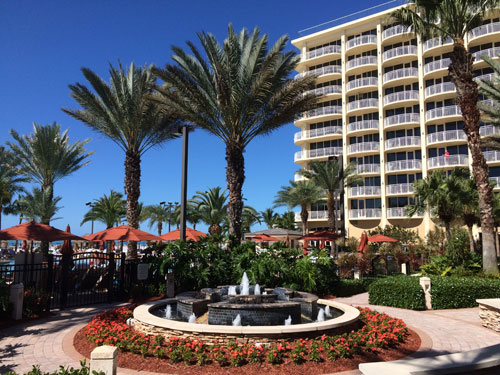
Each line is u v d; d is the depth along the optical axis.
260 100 16.97
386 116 41.78
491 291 12.96
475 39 36.06
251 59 17.02
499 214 21.53
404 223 39.38
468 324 10.36
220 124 18.11
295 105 17.50
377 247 27.80
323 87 45.12
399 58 40.34
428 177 21.09
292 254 15.35
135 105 20.44
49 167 27.27
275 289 11.16
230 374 6.11
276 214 66.38
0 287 10.09
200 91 17.28
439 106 38.75
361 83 42.16
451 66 17.23
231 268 14.37
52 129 27.08
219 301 9.95
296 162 46.34
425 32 17.53
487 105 24.69
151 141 22.36
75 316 10.93
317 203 45.31
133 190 21.38
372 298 14.13
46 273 14.37
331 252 23.42
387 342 7.53
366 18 42.69
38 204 26.86
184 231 14.74
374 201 41.50
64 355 7.22
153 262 14.38
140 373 6.20
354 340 7.21
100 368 4.45
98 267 16.56
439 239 31.00
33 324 9.86
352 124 42.38
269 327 7.20
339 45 45.31
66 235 13.17
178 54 17.48
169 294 13.95
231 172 17.92
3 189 27.69
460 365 4.63
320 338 7.39
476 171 16.25
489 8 16.69
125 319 9.70
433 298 12.82
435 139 37.53
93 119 21.42
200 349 6.77
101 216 47.91
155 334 7.79
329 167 31.98
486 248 15.59
